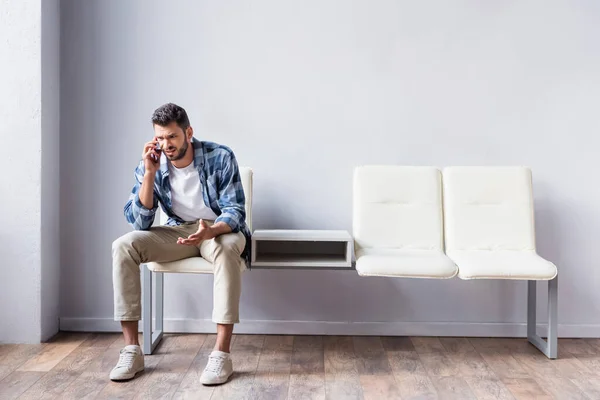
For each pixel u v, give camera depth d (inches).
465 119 108.7
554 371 89.0
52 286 106.5
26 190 100.3
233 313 83.8
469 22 108.0
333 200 109.6
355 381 83.4
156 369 87.8
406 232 100.7
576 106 108.2
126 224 109.6
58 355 94.7
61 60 108.0
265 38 108.4
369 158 109.3
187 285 110.0
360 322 109.7
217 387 80.3
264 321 109.6
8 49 99.3
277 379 83.9
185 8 108.3
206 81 108.8
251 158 109.6
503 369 89.7
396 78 108.6
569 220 108.9
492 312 109.7
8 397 75.9
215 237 85.2
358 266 89.9
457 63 108.4
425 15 108.1
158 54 108.5
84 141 108.9
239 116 109.2
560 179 108.7
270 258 97.7
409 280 109.9
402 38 108.3
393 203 102.3
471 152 109.0
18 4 99.1
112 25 108.0
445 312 110.0
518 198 101.6
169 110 85.3
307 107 109.0
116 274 85.0
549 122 108.4
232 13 108.4
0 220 100.5
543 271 89.4
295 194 109.7
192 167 90.9
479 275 88.7
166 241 89.3
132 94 108.6
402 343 104.1
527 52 108.0
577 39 107.7
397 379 84.4
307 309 110.1
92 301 110.3
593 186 108.7
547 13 107.7
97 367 88.6
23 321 101.5
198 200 91.8
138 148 109.1
